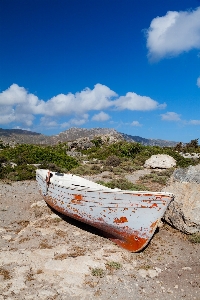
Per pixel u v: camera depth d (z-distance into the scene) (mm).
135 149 35000
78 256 7191
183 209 8875
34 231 8836
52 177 12461
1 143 46875
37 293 5551
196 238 8461
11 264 6633
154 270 6727
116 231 7895
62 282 5977
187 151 43031
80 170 21750
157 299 5613
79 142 50406
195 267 6941
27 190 14625
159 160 24625
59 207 9711
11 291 5566
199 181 9195
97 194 8016
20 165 20500
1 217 10133
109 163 25922
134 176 20734
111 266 6746
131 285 6035
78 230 9109
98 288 5852
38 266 6590
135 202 7426
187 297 5723
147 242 7613
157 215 7430
